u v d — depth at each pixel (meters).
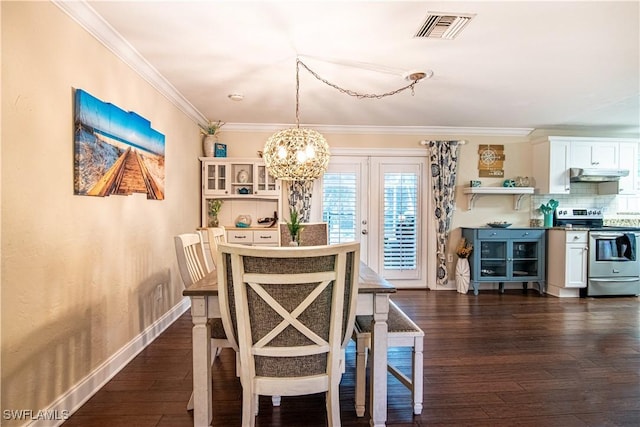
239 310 1.37
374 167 4.82
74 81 1.87
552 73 2.86
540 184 4.73
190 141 3.97
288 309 1.39
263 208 4.68
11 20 1.46
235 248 1.30
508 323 3.32
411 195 4.84
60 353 1.76
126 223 2.42
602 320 3.42
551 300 4.20
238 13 1.97
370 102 3.65
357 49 2.43
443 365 2.41
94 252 2.04
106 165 2.13
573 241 4.28
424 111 3.99
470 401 1.96
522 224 4.91
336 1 1.86
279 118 4.31
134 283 2.55
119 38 2.22
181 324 3.24
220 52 2.46
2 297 1.42
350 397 2.04
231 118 4.32
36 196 1.59
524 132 4.87
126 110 2.45
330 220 4.76
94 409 1.87
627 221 4.94
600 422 1.77
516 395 2.03
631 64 2.68
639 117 4.23
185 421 1.76
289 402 1.98
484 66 2.72
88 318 1.99
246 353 1.40
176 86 3.14
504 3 1.88
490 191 4.62
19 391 1.50
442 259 4.75
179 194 3.57
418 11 1.96
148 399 1.96
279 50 2.44
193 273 2.11
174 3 1.87
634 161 4.65
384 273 4.84
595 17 2.01
